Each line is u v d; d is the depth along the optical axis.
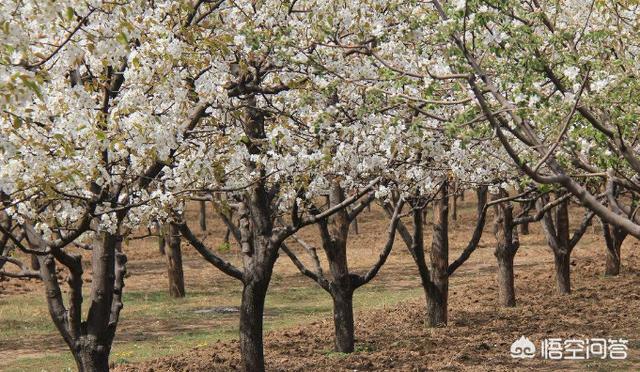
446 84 10.68
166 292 30.78
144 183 9.41
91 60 8.60
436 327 19.38
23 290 31.62
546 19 8.91
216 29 10.35
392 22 10.22
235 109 10.37
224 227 58.25
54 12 6.02
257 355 13.31
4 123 7.40
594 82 8.35
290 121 11.35
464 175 13.22
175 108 8.58
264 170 11.94
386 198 16.00
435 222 19.41
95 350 10.32
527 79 7.88
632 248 37.53
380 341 17.97
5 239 11.98
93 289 10.36
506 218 22.41
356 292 29.59
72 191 8.41
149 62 8.29
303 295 29.20
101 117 7.89
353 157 11.07
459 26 7.82
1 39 5.92
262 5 10.01
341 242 16.64
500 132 7.32
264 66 10.81
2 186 7.39
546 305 22.11
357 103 11.12
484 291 25.72
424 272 19.30
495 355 15.75
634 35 9.61
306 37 9.84
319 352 16.86
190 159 9.20
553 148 7.34
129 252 44.75
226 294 30.36
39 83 6.18
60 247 8.96
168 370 15.48
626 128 8.65
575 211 57.00
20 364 17.70
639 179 10.95
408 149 11.41
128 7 7.46
